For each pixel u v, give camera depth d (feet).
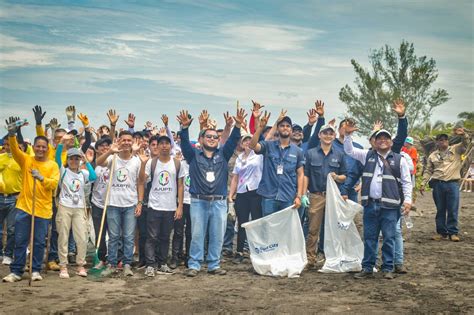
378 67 150.30
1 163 37.29
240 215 39.58
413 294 30.68
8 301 28.68
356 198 40.24
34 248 33.14
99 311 27.35
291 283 33.27
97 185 36.65
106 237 39.24
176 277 34.65
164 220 35.55
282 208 36.83
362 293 30.89
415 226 55.83
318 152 37.40
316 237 37.19
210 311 27.50
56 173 33.42
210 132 35.70
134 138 41.55
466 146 48.01
